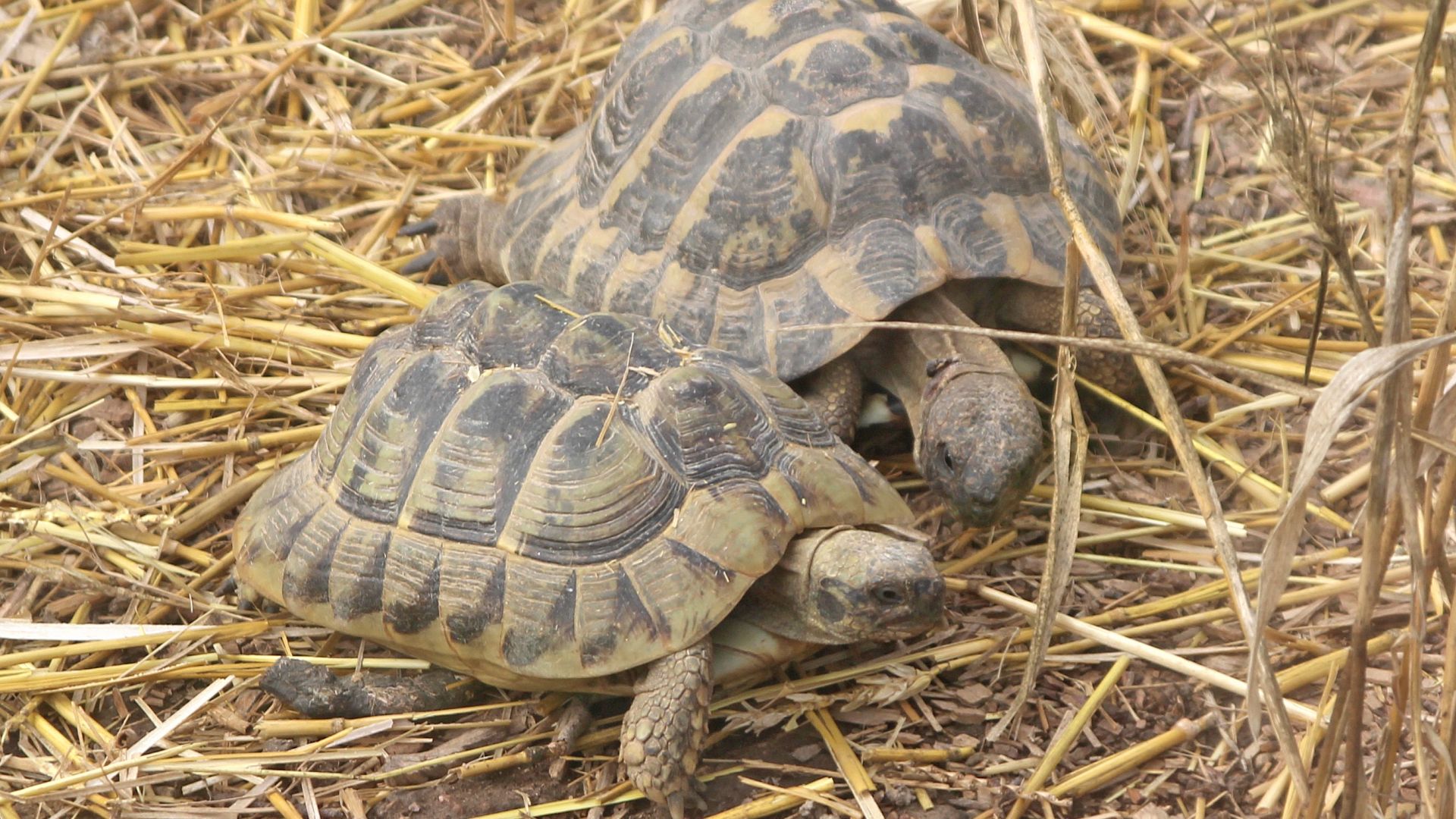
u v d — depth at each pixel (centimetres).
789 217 574
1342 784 429
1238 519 566
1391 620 507
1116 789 457
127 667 531
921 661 507
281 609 564
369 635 494
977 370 533
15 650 556
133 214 734
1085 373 594
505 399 493
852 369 577
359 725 499
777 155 580
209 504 614
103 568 586
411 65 893
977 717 485
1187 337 663
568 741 476
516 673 460
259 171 815
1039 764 462
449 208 736
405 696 507
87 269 740
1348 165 752
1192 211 750
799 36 611
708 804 457
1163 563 549
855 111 581
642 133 628
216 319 694
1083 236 409
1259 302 678
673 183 605
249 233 775
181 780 491
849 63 595
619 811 462
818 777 466
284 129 845
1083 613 529
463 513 478
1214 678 473
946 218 567
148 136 838
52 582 586
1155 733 476
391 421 510
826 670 504
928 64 613
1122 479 588
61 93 840
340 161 827
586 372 498
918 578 446
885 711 489
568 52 888
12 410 661
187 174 800
